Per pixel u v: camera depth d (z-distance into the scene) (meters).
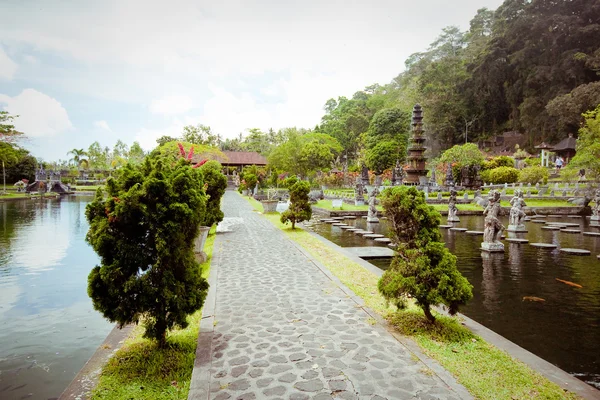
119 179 4.54
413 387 3.57
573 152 48.00
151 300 4.22
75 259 11.34
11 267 10.25
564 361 4.74
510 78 58.78
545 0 53.41
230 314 5.57
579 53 48.88
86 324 6.15
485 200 27.30
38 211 27.91
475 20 71.50
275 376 3.78
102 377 3.91
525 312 6.51
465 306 6.81
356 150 72.31
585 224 19.72
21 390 4.17
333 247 11.43
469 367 4.01
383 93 88.31
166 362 4.12
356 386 3.59
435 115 62.56
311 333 4.86
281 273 8.09
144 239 4.40
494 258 10.99
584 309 6.65
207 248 11.13
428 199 29.98
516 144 54.50
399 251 5.32
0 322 6.21
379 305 5.98
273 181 45.25
